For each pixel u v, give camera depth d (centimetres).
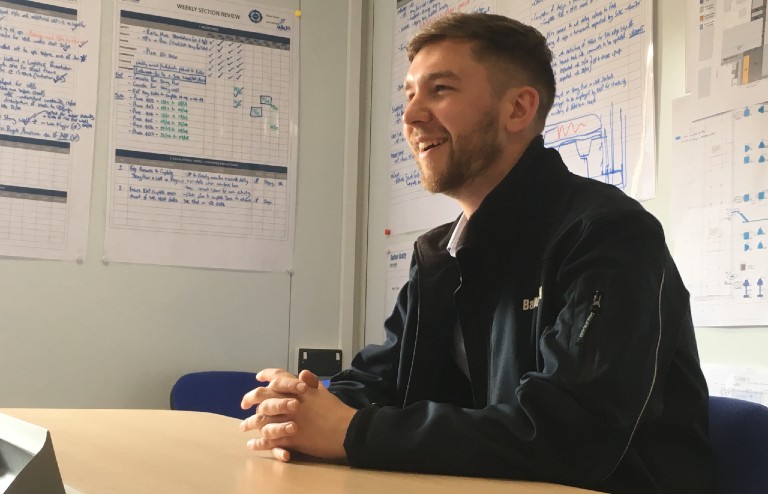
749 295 171
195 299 294
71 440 102
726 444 111
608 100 212
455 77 129
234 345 298
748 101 175
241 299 301
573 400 88
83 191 281
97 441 102
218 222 300
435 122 130
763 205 170
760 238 170
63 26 284
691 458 107
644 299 96
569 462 85
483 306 121
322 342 313
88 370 276
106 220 283
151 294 287
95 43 288
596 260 99
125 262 285
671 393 108
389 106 312
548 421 86
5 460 71
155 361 285
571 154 224
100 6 289
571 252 104
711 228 181
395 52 311
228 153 304
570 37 228
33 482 57
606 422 88
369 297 314
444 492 72
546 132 234
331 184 321
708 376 180
